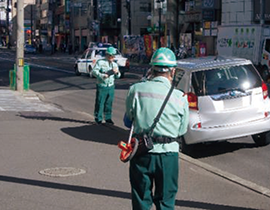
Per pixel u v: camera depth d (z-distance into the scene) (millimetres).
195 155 9500
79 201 6051
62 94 21641
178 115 4602
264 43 29938
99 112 11461
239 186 6867
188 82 9047
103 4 68438
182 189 6672
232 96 9047
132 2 63281
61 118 12531
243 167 8625
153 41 49406
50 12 91875
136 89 4645
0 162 7844
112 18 68688
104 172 7348
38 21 103438
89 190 6480
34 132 10406
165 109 4539
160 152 4523
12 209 5727
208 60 9562
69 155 8391
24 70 20969
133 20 63438
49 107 15641
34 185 6652
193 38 47969
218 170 7676
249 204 6137
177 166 4625
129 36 50438
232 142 10570
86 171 7383
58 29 91312
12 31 111875
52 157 8227
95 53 29656
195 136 8898
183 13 49500
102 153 8570
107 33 69188
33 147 8953
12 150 8680
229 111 8992
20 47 20641
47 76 31391
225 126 8992
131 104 4648
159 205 4656
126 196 6266
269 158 9219
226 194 6512
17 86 20828
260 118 9266
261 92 9344
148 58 46906
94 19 70000
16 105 15828
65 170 7406
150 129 4523
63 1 89125
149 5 63938
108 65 11320
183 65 9367
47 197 6180
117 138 9922
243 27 32188
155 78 4691
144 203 4652
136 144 4473
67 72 34531
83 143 9383
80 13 78688
